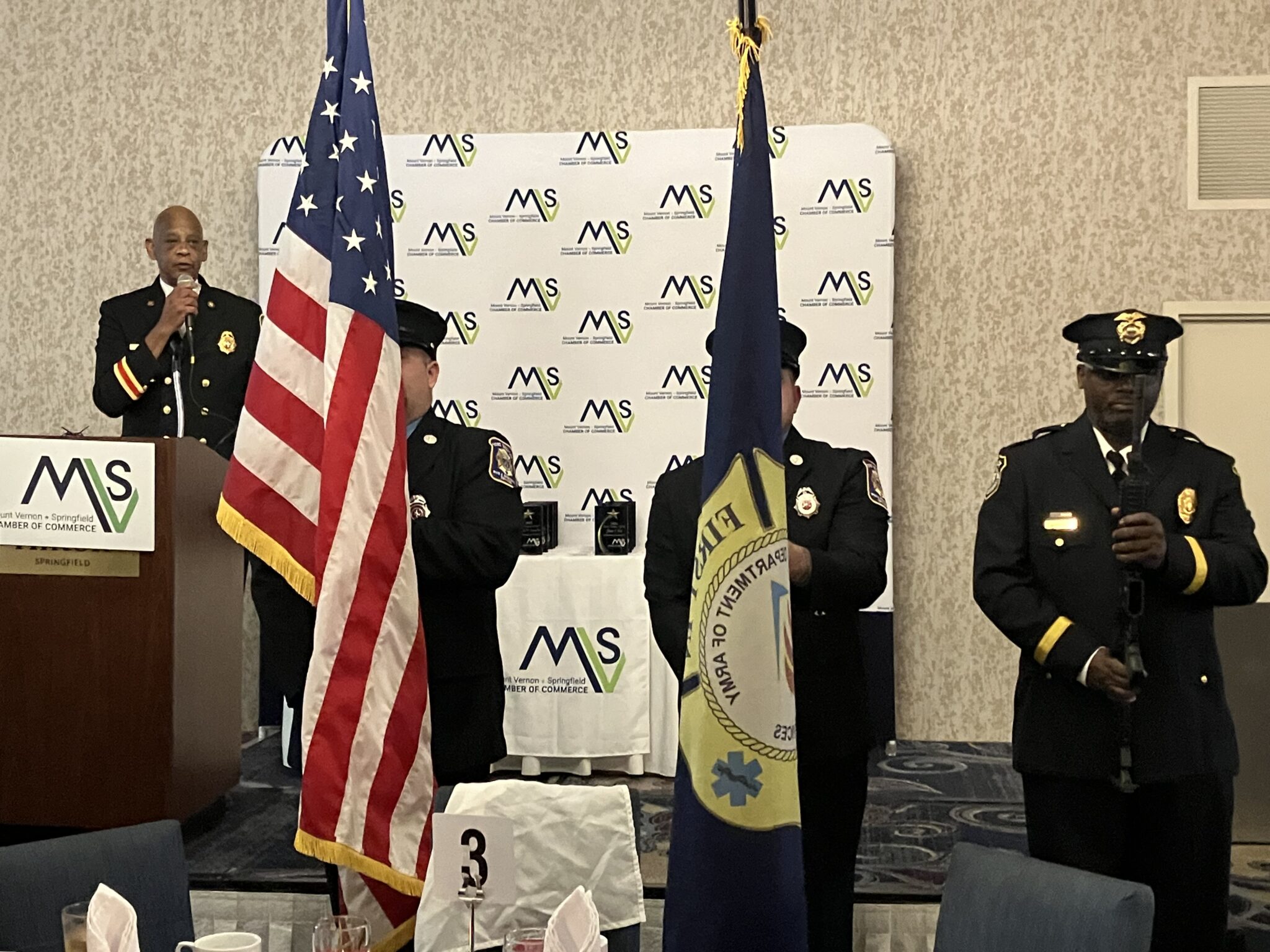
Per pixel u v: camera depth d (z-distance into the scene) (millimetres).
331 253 2797
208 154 6281
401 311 3367
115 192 6312
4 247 6352
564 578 5281
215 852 3961
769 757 2141
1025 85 6016
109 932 1722
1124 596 3076
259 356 2768
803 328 5883
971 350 6047
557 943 1767
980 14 6035
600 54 6172
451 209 6039
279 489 2727
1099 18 5988
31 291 6348
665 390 5984
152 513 3666
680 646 3111
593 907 1795
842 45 6082
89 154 6320
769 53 6117
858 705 3182
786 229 5887
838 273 5871
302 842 2545
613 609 5270
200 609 3938
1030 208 6020
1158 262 5969
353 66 2793
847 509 3289
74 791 3725
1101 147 5988
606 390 6008
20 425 6359
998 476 3367
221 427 5219
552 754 5262
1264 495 5949
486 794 2504
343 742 2580
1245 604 3193
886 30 6066
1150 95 5969
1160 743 3072
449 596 3365
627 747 5254
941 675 6043
